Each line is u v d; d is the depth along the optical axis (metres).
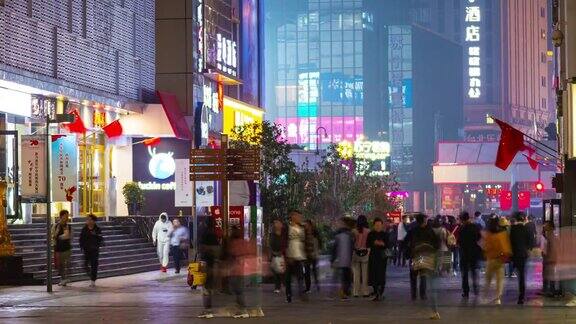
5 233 35.59
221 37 72.31
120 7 54.12
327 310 26.33
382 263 29.47
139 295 31.53
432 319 23.64
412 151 176.00
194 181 34.38
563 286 29.72
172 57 62.91
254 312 24.95
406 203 175.50
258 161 34.56
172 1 63.12
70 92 46.50
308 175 65.00
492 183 130.12
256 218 37.47
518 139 39.94
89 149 53.09
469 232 29.94
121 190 58.28
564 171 38.00
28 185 33.94
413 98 176.12
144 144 60.03
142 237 47.75
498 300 27.92
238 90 77.75
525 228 27.97
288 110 177.38
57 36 45.66
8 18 40.72
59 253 34.84
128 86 55.19
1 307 27.67
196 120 62.78
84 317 24.72
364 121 175.50
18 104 43.66
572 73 37.91
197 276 33.59
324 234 52.34
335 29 177.00
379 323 22.95
